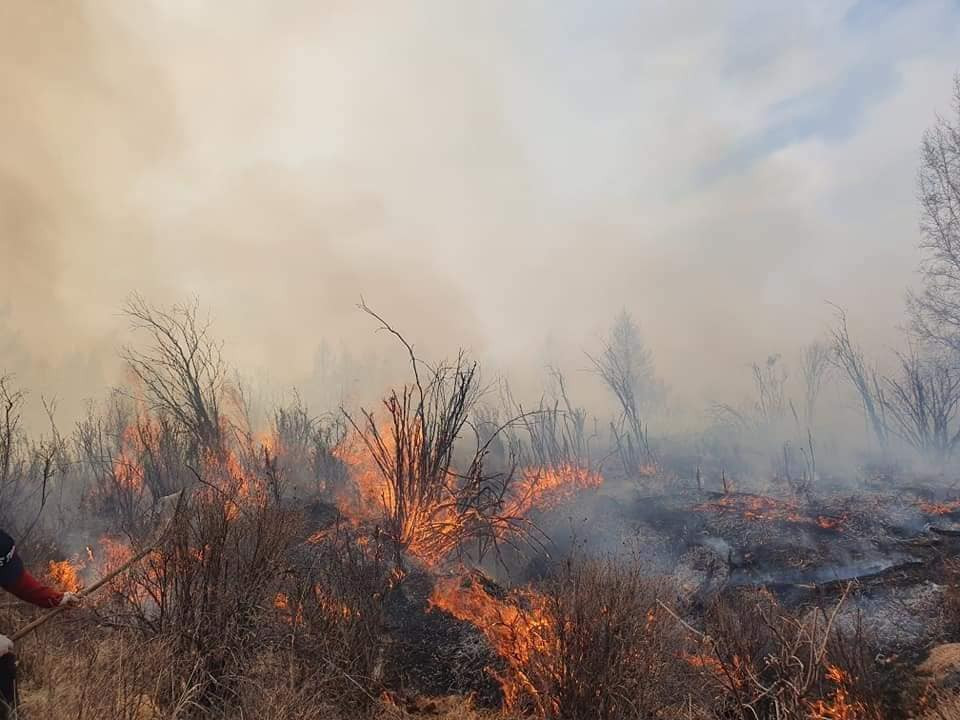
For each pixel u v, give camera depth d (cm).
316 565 530
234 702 400
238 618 427
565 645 439
